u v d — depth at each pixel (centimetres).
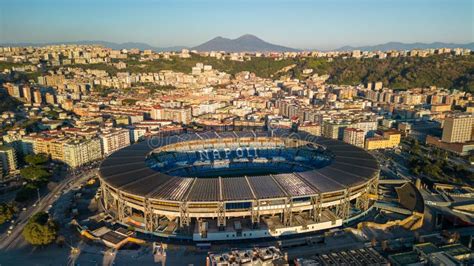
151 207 19900
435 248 17075
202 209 19538
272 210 19938
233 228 19550
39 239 18788
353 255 16338
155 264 17350
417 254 16962
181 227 19800
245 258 14438
